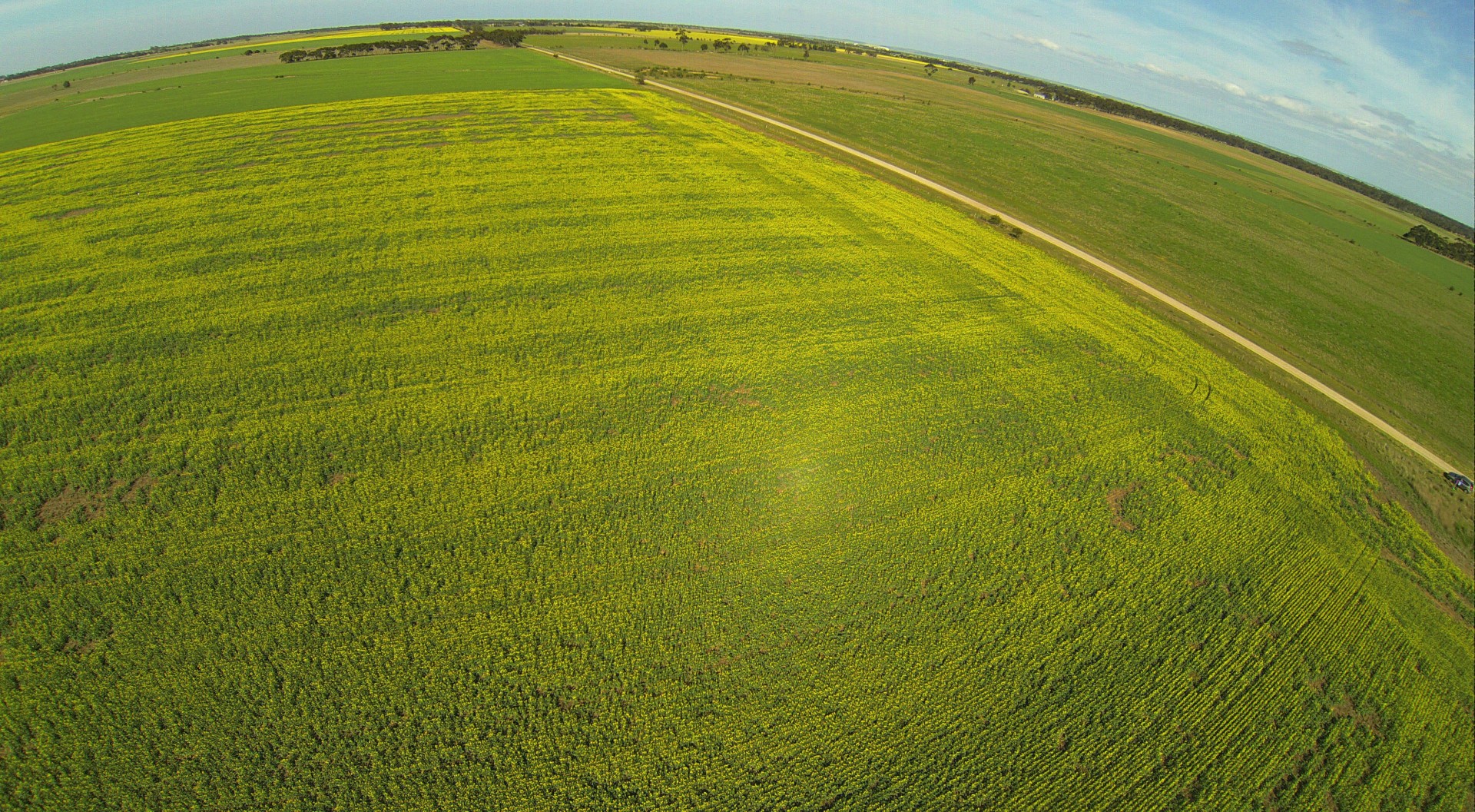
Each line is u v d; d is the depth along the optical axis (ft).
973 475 98.78
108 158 169.48
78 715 62.28
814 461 97.96
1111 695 72.33
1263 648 79.41
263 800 58.54
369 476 88.07
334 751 61.82
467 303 124.16
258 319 112.57
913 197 199.11
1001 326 136.77
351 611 72.64
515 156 188.96
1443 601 92.07
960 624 77.56
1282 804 65.10
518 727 64.80
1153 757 67.46
